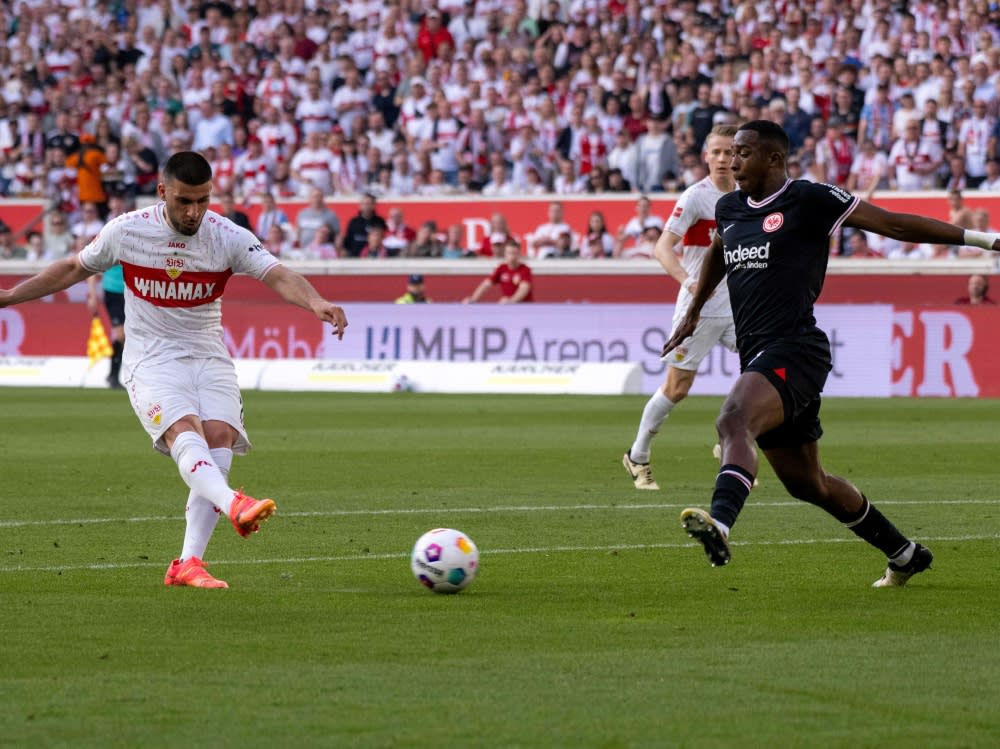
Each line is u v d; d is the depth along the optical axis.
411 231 82.19
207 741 12.62
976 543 25.77
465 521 28.56
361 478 35.97
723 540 17.59
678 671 15.36
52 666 15.58
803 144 78.94
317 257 82.00
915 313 67.56
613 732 12.94
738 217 20.53
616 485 34.78
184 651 16.38
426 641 16.97
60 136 93.38
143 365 21.69
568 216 81.75
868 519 20.70
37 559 23.73
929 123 77.69
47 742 12.58
